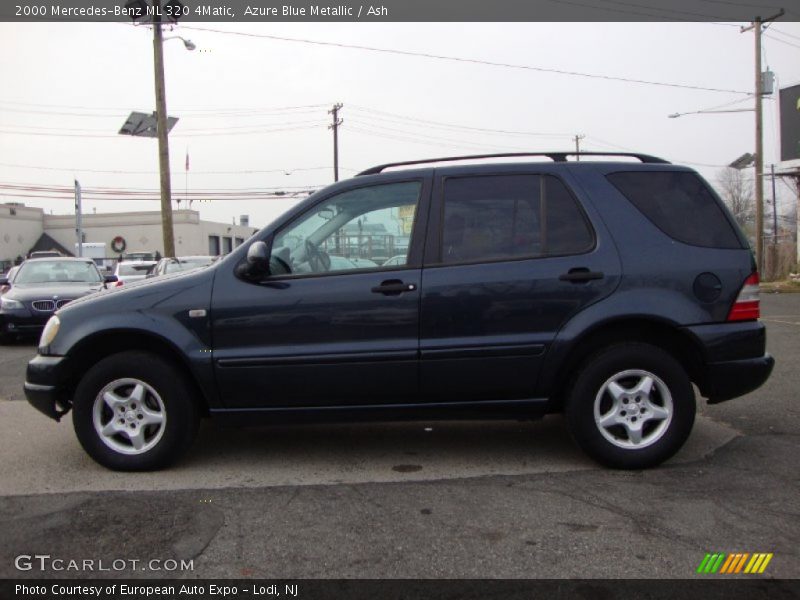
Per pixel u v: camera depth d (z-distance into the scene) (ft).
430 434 17.21
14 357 31.83
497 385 13.94
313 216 14.44
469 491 13.07
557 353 13.75
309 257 14.29
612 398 13.96
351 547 10.72
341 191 14.53
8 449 16.16
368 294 13.80
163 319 14.01
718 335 13.75
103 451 14.32
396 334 13.83
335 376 13.87
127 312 14.12
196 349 13.92
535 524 11.48
